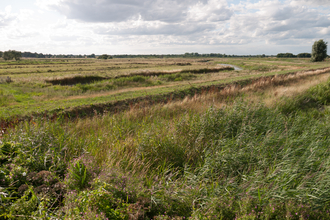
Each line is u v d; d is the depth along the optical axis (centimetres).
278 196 312
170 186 354
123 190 322
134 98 1269
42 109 968
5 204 273
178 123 591
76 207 272
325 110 934
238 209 299
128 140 530
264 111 766
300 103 1090
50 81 2702
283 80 1908
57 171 374
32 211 271
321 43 7894
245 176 375
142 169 419
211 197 322
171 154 480
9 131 510
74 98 1447
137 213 278
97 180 323
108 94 1568
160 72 3966
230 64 9506
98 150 480
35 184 338
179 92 1472
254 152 461
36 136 463
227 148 477
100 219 250
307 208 297
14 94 1723
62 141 493
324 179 351
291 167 389
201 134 542
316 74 2558
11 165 354
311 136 568
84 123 727
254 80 1934
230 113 653
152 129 571
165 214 303
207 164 424
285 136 550
